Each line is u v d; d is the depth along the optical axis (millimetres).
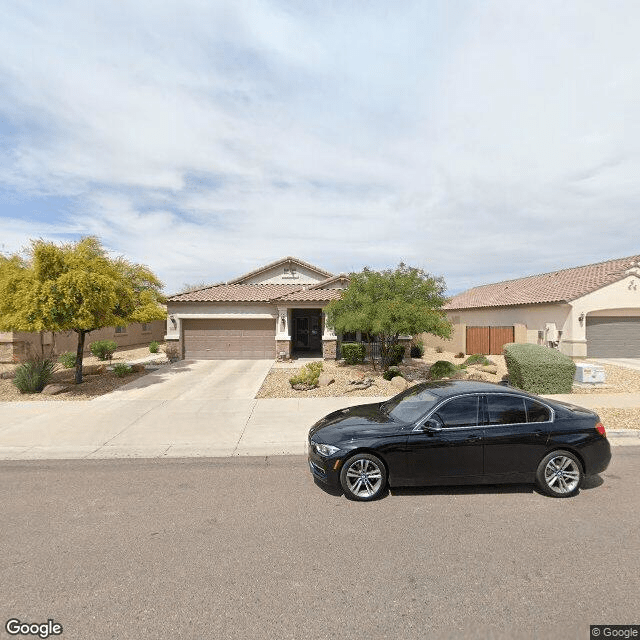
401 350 17688
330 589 3441
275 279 26219
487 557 3908
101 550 4078
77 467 6508
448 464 5363
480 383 6324
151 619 3104
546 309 20531
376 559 3889
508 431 5426
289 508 5027
